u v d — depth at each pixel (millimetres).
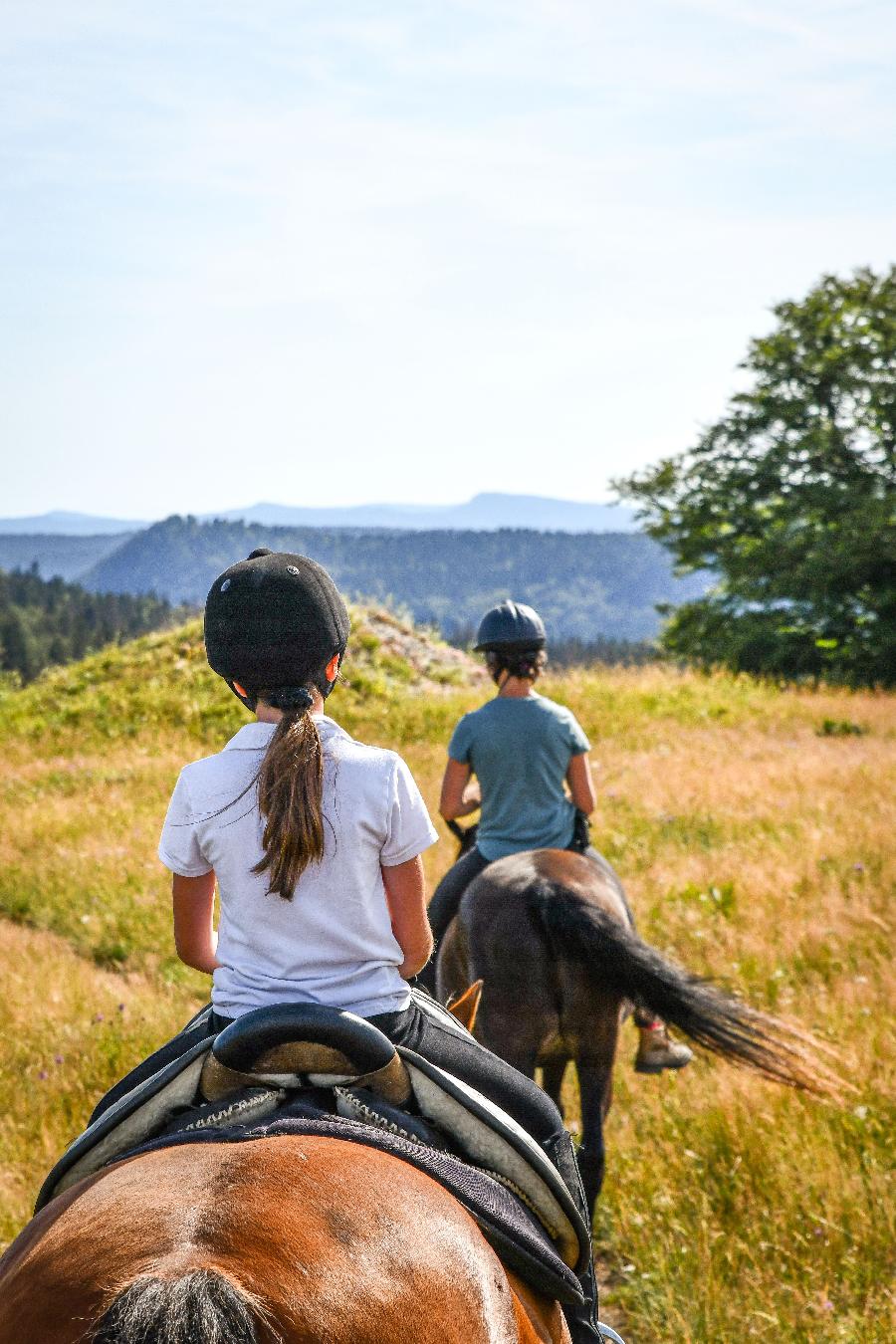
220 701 19219
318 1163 1791
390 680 20641
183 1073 2170
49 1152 5582
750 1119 5348
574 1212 2461
